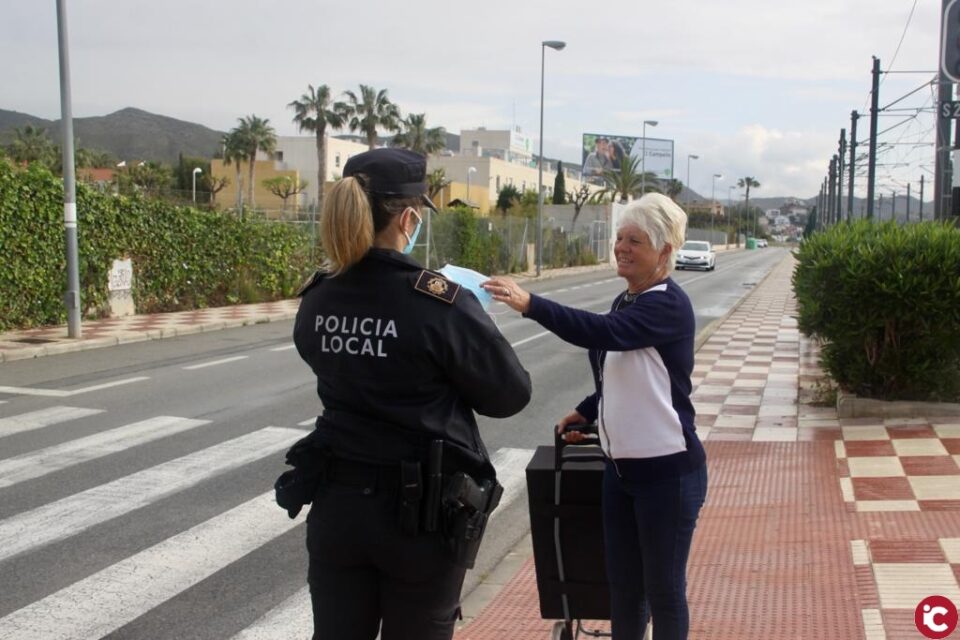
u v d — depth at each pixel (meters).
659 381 3.15
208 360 13.66
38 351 13.95
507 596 4.93
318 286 2.61
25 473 7.19
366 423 2.47
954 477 6.54
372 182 2.53
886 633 4.07
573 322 2.96
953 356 8.43
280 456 7.83
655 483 3.17
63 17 14.66
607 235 59.19
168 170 75.31
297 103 62.53
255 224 22.81
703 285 34.72
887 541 5.27
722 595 4.66
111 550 5.52
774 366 13.02
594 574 3.47
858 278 8.23
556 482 3.42
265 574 5.18
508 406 2.58
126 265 18.66
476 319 2.49
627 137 83.75
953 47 13.41
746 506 6.23
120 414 9.56
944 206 14.31
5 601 4.75
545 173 113.69
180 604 4.75
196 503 6.48
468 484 2.48
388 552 2.44
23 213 15.86
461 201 44.34
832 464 7.14
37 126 86.75
